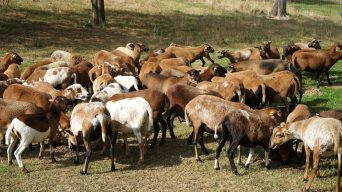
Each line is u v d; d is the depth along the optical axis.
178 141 13.27
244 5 39.22
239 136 10.61
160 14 34.44
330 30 32.03
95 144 12.28
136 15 33.41
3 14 29.62
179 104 12.80
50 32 27.70
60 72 15.98
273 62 17.28
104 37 27.67
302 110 11.94
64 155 12.29
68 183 10.55
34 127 10.90
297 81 14.83
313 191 10.03
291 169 11.30
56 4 33.84
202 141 12.12
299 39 28.83
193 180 10.70
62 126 12.01
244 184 10.42
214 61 22.84
